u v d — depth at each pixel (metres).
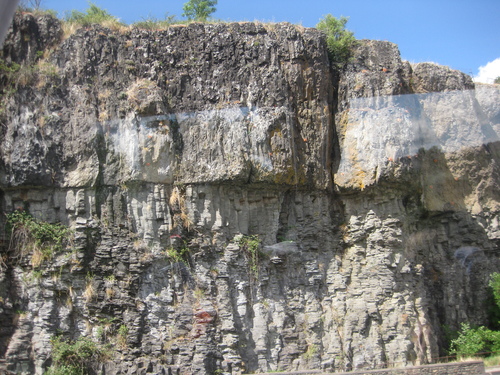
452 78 20.91
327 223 16.97
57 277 14.15
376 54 18.41
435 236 19.61
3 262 13.95
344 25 18.58
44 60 15.22
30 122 14.44
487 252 20.27
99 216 14.70
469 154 20.42
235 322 15.09
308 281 16.27
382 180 16.73
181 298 14.87
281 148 16.03
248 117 16.00
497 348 17.81
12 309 13.88
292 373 14.15
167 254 14.88
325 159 17.09
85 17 16.16
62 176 14.53
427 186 18.89
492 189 20.83
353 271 16.80
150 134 15.05
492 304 19.56
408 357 16.14
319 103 17.28
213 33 16.70
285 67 16.94
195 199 15.38
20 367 13.50
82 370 13.77
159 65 16.06
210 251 15.29
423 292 17.38
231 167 15.42
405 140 17.28
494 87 21.91
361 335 16.05
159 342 14.40
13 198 14.30
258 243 15.87
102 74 15.49
